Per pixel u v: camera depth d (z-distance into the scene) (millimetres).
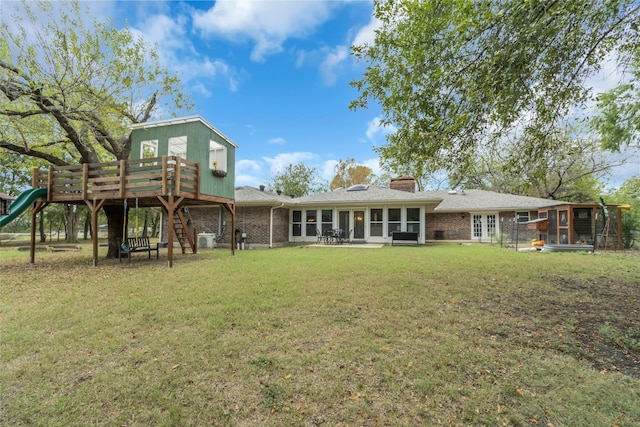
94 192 9180
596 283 6066
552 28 3580
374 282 6062
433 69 4500
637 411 2191
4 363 2883
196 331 3598
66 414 2178
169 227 8539
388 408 2219
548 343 3311
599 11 3541
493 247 14445
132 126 11148
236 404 2275
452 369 2746
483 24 3883
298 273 7078
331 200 17281
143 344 3266
